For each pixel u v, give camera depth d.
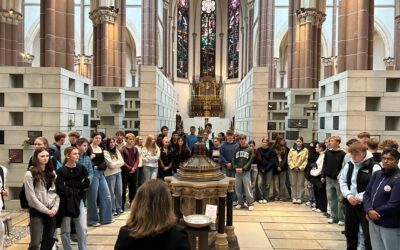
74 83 8.91
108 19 15.56
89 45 27.56
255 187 8.93
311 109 12.33
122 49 16.97
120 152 7.74
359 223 4.83
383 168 3.98
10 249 5.39
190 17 35.28
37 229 4.36
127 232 2.17
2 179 4.69
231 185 5.26
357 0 9.08
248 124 12.10
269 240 5.98
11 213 7.56
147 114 11.35
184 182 4.68
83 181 4.78
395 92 7.90
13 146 8.02
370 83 7.95
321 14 15.41
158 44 26.67
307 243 5.84
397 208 3.74
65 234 4.73
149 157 7.91
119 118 12.90
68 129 8.48
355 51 9.16
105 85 15.55
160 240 2.13
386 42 26.72
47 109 7.99
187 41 35.28
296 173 8.76
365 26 8.97
